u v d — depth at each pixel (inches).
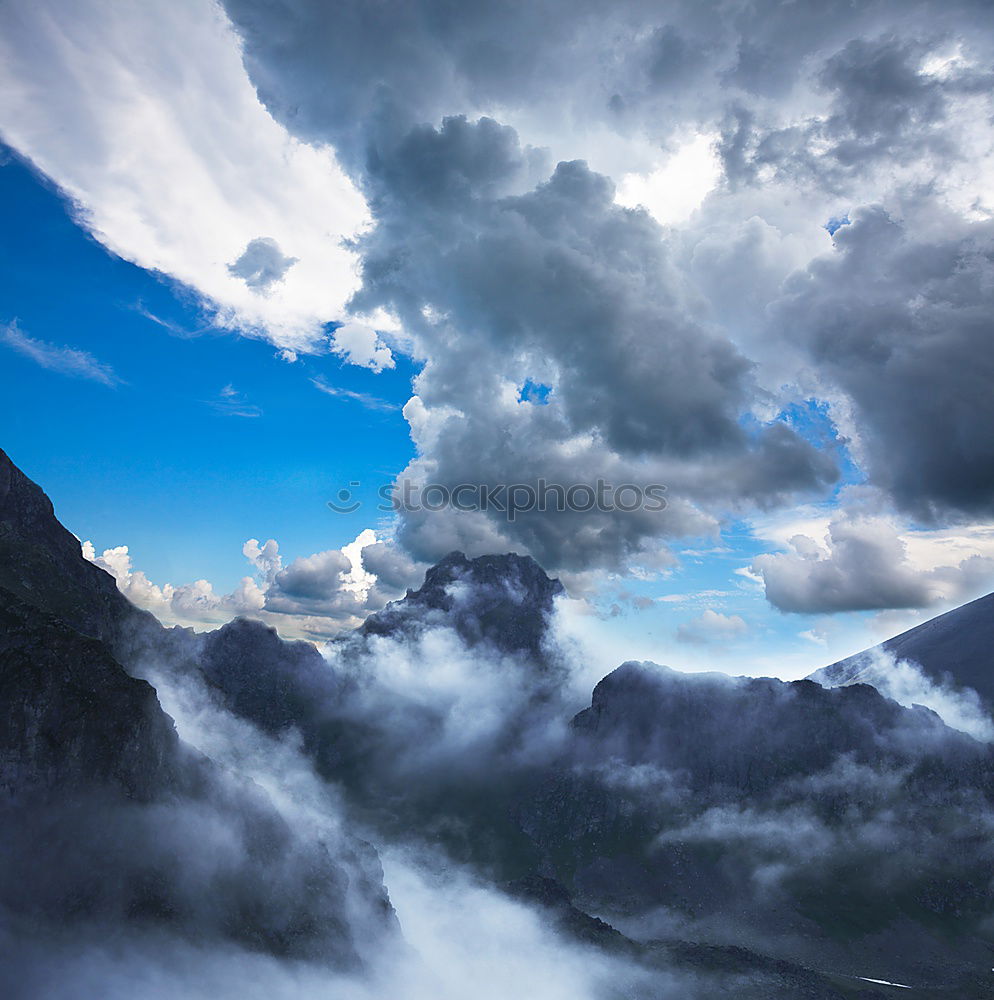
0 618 6131.9
